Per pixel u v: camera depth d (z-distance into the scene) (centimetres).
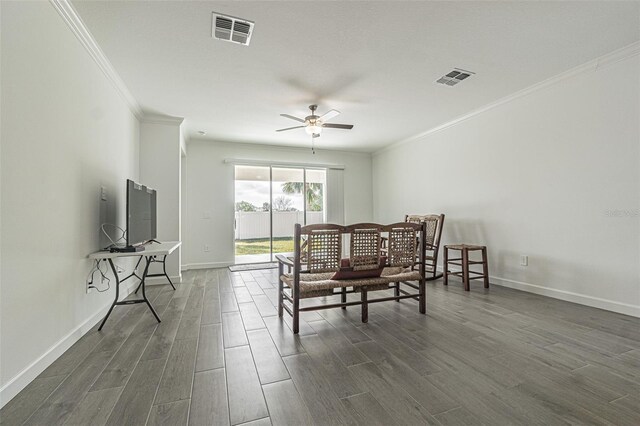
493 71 302
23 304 162
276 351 204
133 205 280
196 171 557
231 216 575
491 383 163
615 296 278
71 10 204
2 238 147
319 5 204
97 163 266
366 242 257
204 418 135
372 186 705
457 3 203
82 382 166
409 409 141
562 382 164
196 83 323
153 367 183
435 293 357
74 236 222
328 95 359
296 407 143
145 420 134
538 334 230
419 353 200
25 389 158
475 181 426
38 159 177
